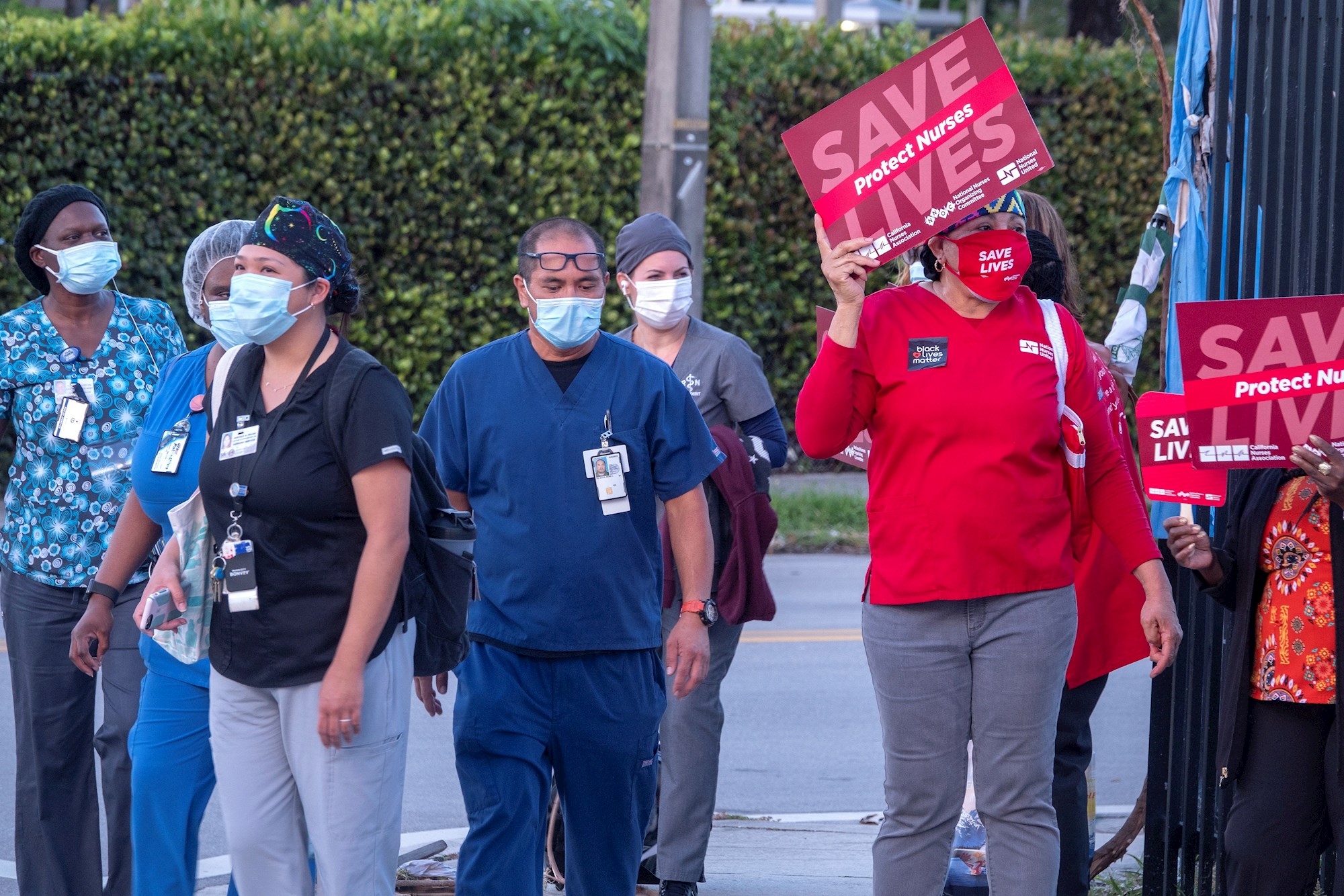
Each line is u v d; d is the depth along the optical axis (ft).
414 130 150.92
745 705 95.71
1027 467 42.88
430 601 43.11
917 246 44.04
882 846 44.37
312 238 40.27
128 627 51.85
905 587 43.29
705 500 51.88
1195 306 42.78
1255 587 45.21
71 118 141.90
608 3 158.10
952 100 42.06
